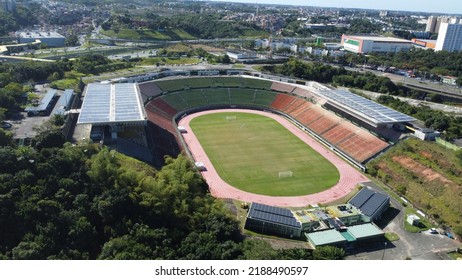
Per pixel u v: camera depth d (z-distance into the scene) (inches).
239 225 4648.1
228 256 3560.5
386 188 5895.7
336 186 5949.8
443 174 5743.1
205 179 5974.4
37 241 3528.5
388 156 6545.3
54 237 3678.6
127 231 3892.7
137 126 6643.7
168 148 6722.4
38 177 4288.9
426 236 4660.4
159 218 4188.0
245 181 5989.2
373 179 6210.6
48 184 4205.2
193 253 3631.9
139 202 4227.4
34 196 3966.5
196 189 4921.3
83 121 5762.8
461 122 7691.9
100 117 5969.5
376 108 7593.5
